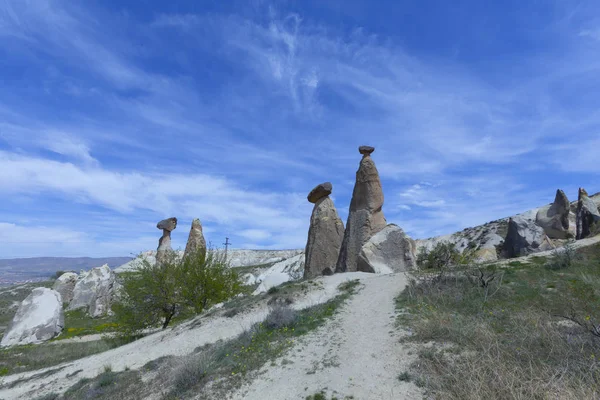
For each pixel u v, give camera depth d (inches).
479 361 308.3
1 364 738.2
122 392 436.8
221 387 374.9
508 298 478.6
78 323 1304.1
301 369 376.8
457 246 1905.8
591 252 700.0
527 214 2030.0
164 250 1556.3
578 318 374.0
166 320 935.0
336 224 1069.8
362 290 658.2
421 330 401.4
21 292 2568.9
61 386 522.0
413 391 294.5
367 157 1039.6
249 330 538.6
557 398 251.4
